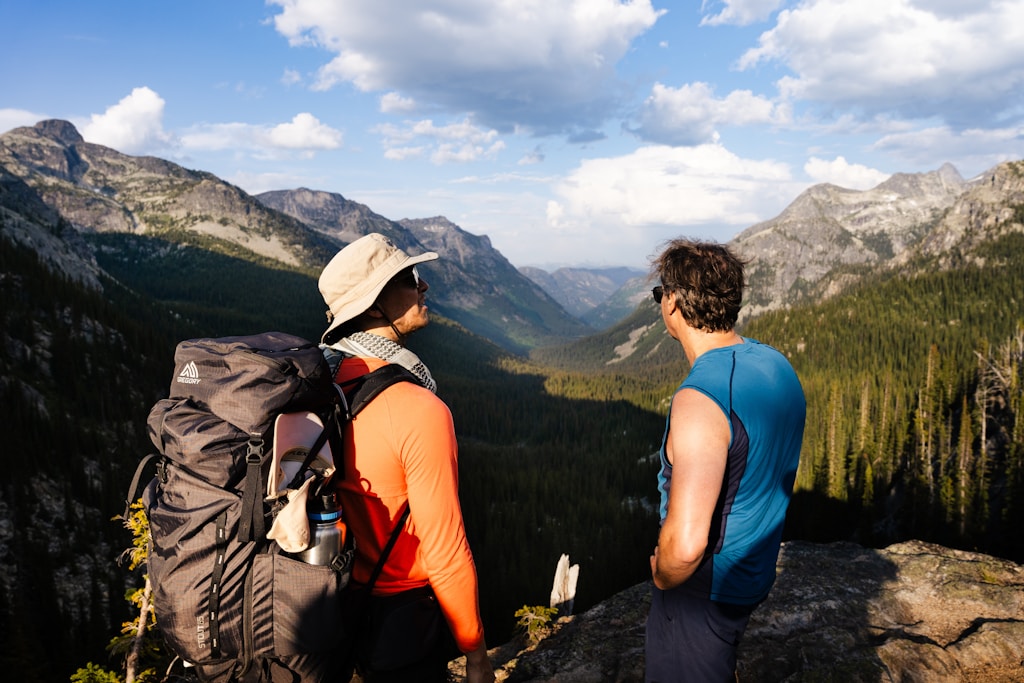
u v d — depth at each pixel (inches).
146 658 345.4
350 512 82.4
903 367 6210.6
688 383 88.4
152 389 4785.9
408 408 81.5
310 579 72.8
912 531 2367.1
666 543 81.7
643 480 4370.1
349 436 81.3
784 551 251.3
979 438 2618.1
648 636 101.3
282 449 73.0
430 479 80.6
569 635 208.8
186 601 70.9
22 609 1971.0
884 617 200.4
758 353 92.7
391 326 92.4
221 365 75.4
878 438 3073.3
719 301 92.4
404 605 84.3
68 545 2923.2
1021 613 198.7
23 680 1779.0
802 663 175.5
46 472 3353.8
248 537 70.7
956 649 178.4
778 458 88.5
